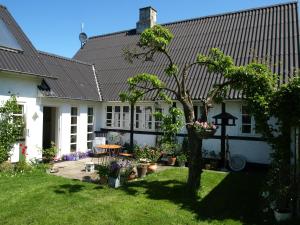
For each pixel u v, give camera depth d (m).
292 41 13.38
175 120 8.95
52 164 12.41
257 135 12.31
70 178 10.12
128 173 10.05
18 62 11.70
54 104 13.58
